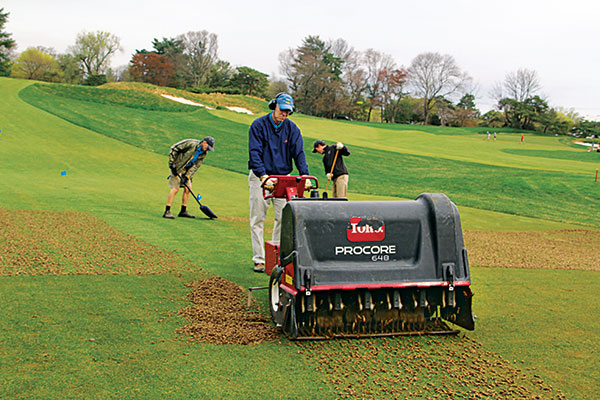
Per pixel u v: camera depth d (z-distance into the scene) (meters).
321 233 3.65
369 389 2.94
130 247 6.69
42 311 4.02
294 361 3.31
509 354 3.58
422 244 3.79
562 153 41.09
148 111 41.34
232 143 29.44
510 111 101.06
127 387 2.82
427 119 106.12
